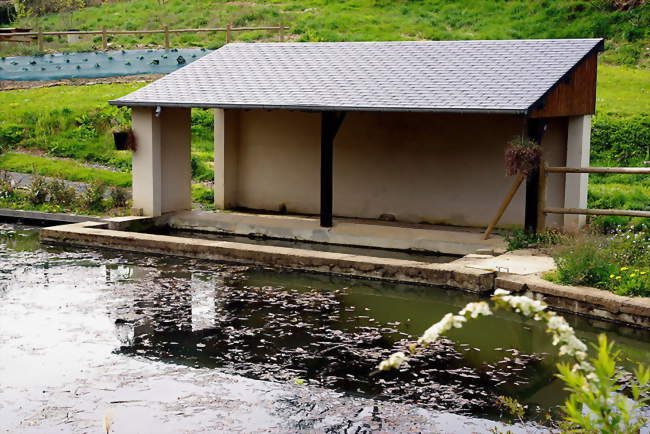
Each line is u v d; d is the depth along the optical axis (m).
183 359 8.46
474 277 10.92
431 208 15.68
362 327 9.55
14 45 29.28
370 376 7.98
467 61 14.05
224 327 9.52
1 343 8.93
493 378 7.93
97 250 14.06
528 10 31.59
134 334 9.25
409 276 11.52
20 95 24.73
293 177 16.97
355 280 11.87
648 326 9.21
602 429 3.80
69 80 26.44
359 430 6.79
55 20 36.84
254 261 12.79
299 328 9.50
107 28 33.56
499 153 14.88
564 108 13.16
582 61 13.62
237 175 17.55
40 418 7.05
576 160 13.90
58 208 16.91
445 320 3.83
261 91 14.51
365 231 14.33
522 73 13.12
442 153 15.45
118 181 18.81
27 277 11.91
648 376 3.92
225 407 7.28
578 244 10.58
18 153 20.89
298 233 14.74
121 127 15.73
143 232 15.52
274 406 7.29
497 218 13.23
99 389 7.68
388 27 30.50
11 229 16.06
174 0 38.09
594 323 9.58
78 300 10.65
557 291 10.03
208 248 13.16
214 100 14.45
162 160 15.88
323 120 14.34
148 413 7.16
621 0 30.44
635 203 15.32
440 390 7.63
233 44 17.00
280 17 32.78
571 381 3.72
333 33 29.48
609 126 20.11
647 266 10.39
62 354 8.60
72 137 21.66
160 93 15.16
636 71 25.56
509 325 9.73
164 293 11.05
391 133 15.91
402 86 13.59
